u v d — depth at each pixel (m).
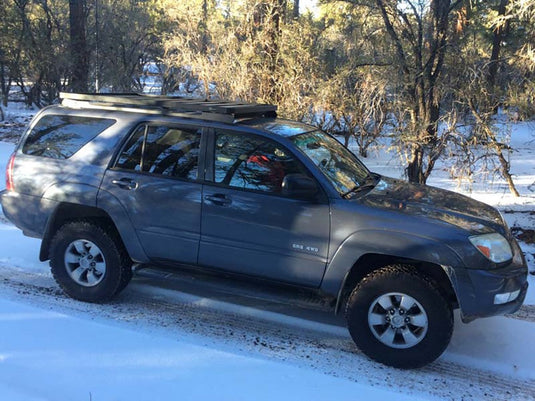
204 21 13.14
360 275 4.05
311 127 4.96
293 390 3.37
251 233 4.09
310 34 10.08
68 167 4.64
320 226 3.91
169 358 3.68
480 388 3.60
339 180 4.17
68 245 4.64
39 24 17.95
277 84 9.72
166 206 4.32
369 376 3.65
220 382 3.40
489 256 3.66
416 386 3.56
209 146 4.28
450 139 7.98
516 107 8.20
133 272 4.58
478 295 3.60
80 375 3.39
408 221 3.74
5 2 17.45
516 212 8.42
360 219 3.82
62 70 17.91
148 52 21.50
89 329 4.05
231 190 4.16
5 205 4.84
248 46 9.98
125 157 4.53
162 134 4.45
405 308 3.74
